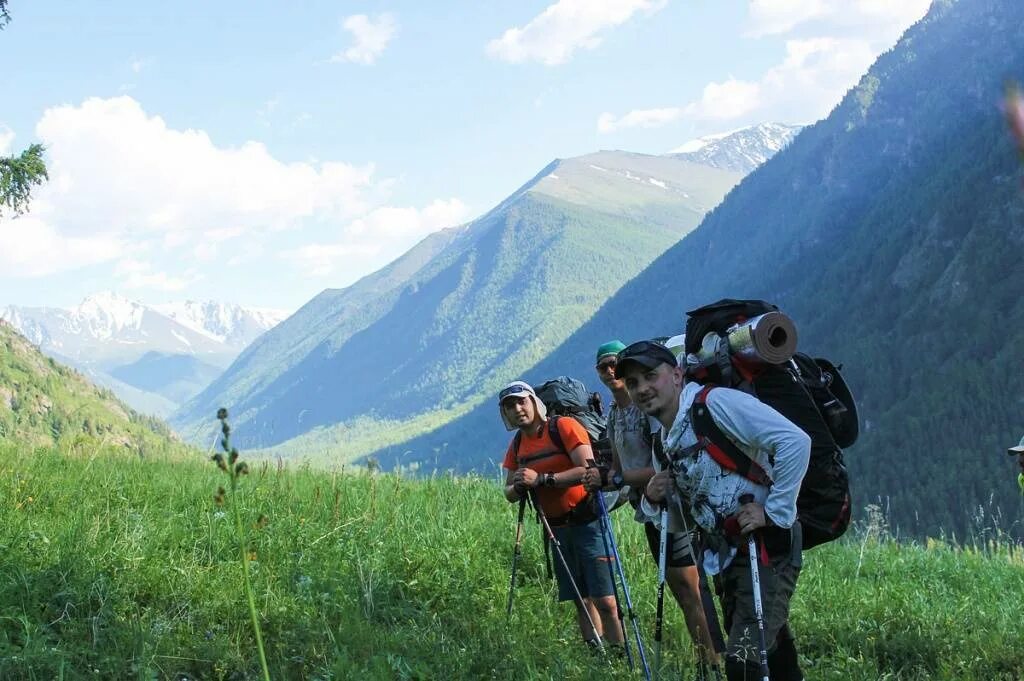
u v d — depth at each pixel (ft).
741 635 14.74
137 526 25.95
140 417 390.83
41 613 19.99
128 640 19.07
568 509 22.09
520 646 20.62
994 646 23.31
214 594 22.39
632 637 22.84
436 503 34.91
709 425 14.93
